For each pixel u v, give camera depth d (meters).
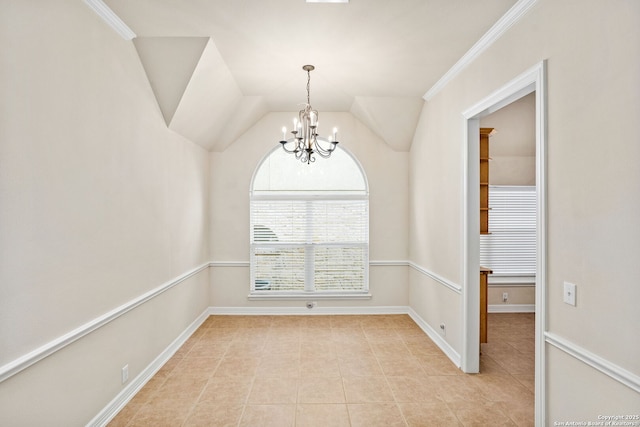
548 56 1.96
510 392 2.70
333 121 4.79
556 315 1.91
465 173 3.01
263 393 2.67
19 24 1.59
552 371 1.94
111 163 2.33
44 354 1.72
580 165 1.73
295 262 4.84
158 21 2.41
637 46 1.43
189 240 3.90
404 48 2.85
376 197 4.81
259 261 4.84
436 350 3.53
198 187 4.22
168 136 3.28
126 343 2.53
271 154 4.86
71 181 1.94
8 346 1.53
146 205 2.84
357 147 4.80
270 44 2.80
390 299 4.83
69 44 1.92
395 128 4.48
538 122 2.02
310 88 3.85
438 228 3.67
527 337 3.92
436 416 2.37
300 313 4.77
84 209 2.05
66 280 1.90
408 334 4.00
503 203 4.84
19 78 1.59
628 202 1.47
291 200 4.84
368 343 3.71
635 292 1.45
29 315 1.65
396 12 2.33
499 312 4.84
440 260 3.62
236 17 2.39
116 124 2.39
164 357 3.20
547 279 1.97
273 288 4.83
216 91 3.49
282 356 3.37
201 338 3.84
